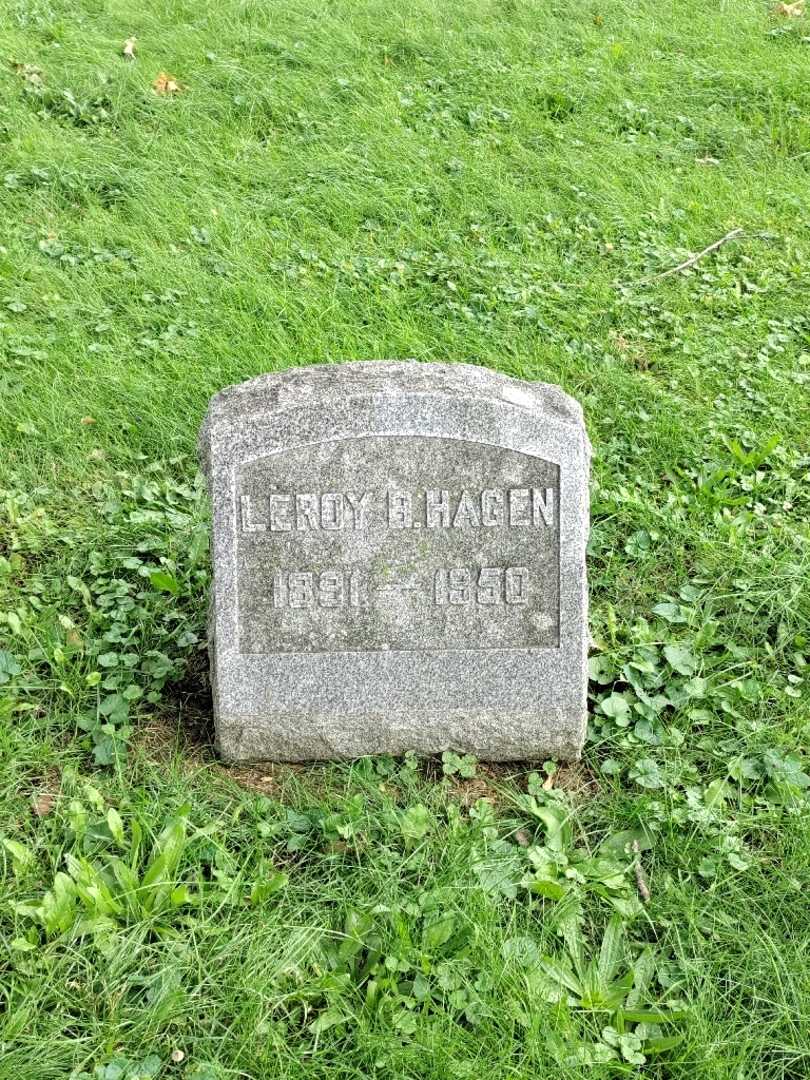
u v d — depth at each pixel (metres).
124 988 1.38
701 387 2.52
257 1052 1.33
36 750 1.65
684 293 2.81
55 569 1.98
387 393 1.58
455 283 2.77
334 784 1.66
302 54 3.66
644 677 1.81
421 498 1.62
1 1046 1.32
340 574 1.63
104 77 3.40
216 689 1.65
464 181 3.12
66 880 1.43
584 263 2.91
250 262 2.75
